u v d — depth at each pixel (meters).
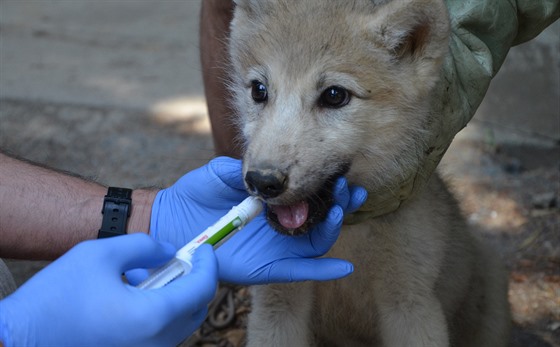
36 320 0.78
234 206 0.96
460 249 1.21
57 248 0.98
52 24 3.00
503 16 1.11
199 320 0.85
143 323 0.79
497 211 1.57
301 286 1.13
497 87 1.81
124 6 3.21
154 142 1.94
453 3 1.09
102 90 2.29
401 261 1.11
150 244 0.83
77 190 1.00
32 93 2.27
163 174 1.77
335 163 1.01
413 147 1.05
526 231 1.51
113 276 0.81
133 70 2.47
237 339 1.32
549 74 1.70
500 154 1.78
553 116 1.72
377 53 1.02
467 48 1.08
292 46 1.03
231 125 1.21
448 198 1.21
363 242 1.11
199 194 0.99
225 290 1.38
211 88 1.33
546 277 1.41
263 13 1.08
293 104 1.01
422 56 1.02
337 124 1.01
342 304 1.18
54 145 1.93
